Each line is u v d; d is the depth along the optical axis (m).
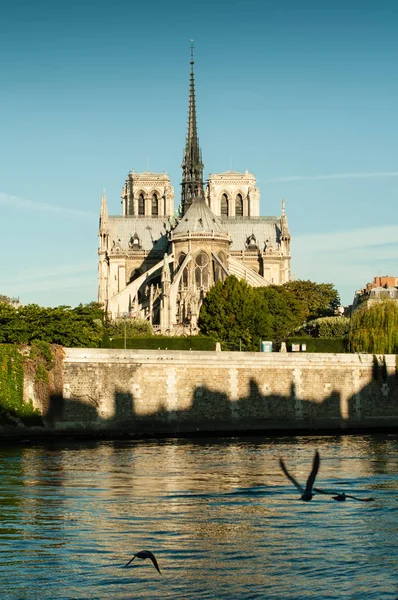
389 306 164.38
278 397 147.25
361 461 103.44
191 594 55.81
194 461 104.00
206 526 70.56
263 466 99.56
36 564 60.81
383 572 59.41
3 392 128.12
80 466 99.38
